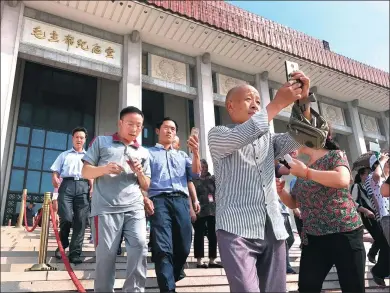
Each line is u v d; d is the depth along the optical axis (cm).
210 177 489
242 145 169
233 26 876
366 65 860
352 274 225
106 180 268
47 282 321
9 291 297
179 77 986
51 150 1060
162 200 335
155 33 906
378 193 401
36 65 1102
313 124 175
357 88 805
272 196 178
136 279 251
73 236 421
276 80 1079
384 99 821
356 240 229
